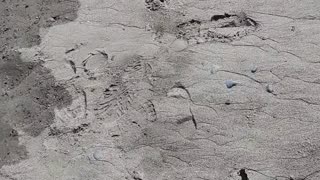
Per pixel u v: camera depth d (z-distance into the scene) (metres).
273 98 2.29
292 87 2.30
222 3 2.69
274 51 2.44
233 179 2.07
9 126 2.43
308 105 2.23
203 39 2.57
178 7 2.72
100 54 2.61
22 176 2.24
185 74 2.44
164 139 2.24
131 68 2.51
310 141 2.12
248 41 2.51
